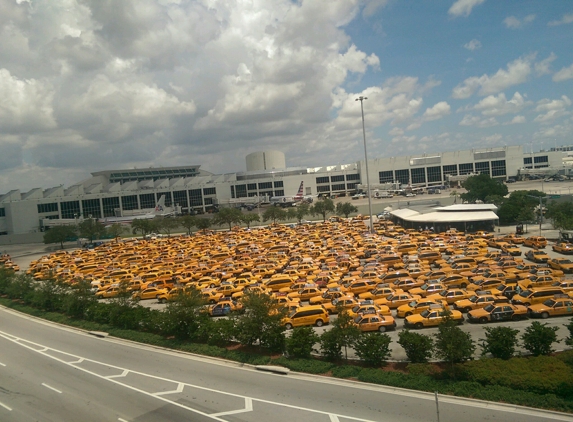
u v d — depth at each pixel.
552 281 45.00
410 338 28.84
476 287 45.84
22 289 63.12
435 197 170.50
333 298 46.09
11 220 157.12
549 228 93.50
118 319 44.75
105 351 37.78
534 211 99.88
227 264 72.31
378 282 51.91
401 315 40.62
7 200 164.88
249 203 191.12
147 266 76.56
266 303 34.16
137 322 43.19
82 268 80.12
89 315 48.88
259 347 34.69
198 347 35.88
